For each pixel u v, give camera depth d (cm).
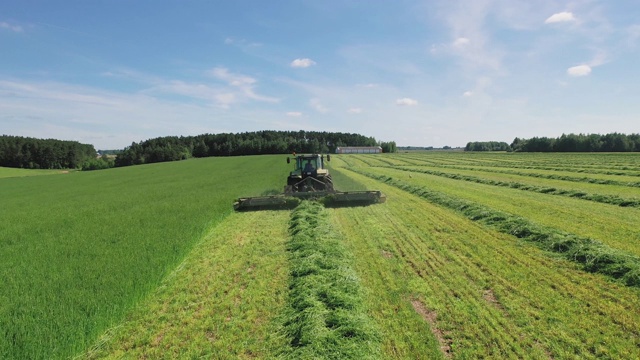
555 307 509
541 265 676
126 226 1113
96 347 455
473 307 517
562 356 399
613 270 620
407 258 732
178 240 901
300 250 803
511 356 403
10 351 420
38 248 884
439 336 452
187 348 448
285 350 432
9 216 1538
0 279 665
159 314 536
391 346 432
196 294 602
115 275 656
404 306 525
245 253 816
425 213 1206
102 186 3322
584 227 950
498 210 1142
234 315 524
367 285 605
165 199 1819
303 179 1591
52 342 440
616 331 443
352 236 920
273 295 584
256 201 1400
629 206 1267
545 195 1612
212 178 3303
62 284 618
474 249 782
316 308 512
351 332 457
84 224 1205
